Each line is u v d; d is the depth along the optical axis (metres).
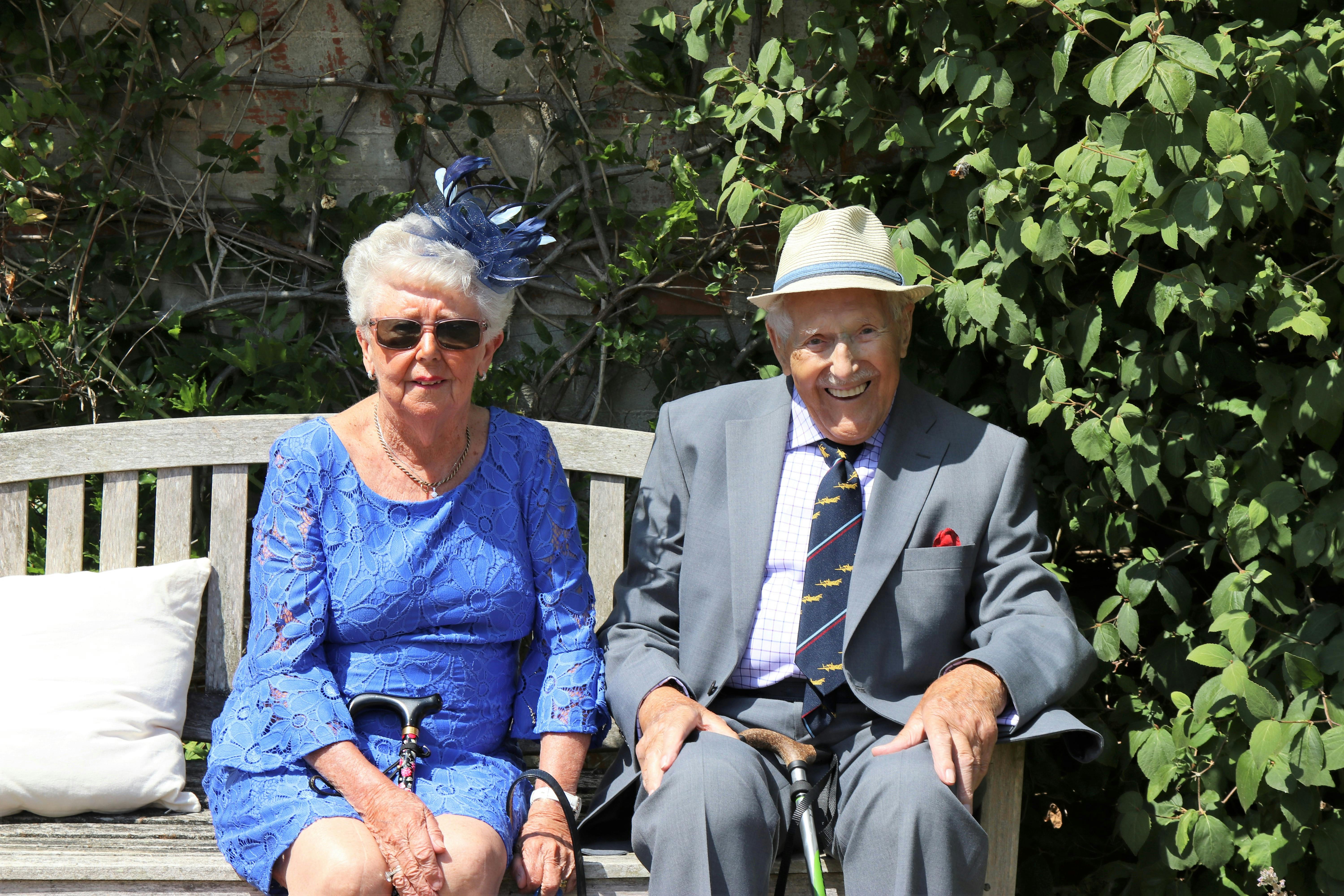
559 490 2.24
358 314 2.09
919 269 2.51
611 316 3.21
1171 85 1.97
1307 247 2.33
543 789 2.08
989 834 2.00
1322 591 2.35
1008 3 2.46
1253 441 2.30
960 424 2.25
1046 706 1.97
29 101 2.92
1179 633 2.49
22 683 2.28
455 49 3.15
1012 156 2.47
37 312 3.13
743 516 2.22
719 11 2.79
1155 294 2.14
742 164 2.96
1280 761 2.05
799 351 2.15
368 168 3.20
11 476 2.53
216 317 3.12
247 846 1.93
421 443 2.12
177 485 2.57
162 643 2.42
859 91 2.68
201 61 3.12
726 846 1.85
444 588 2.10
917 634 2.11
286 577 2.04
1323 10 2.26
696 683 2.18
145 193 3.11
